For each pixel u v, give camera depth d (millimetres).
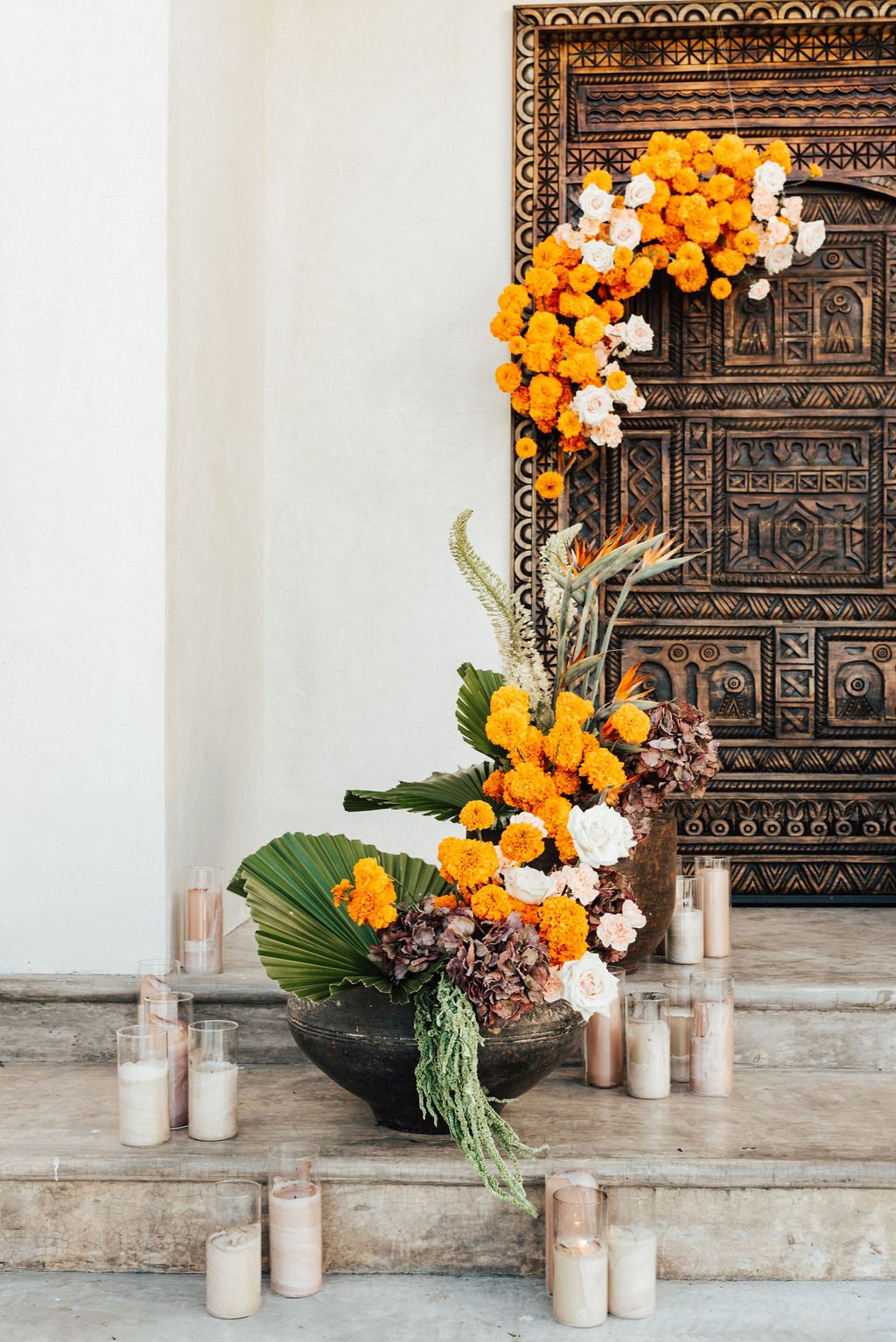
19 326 2566
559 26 3439
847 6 3416
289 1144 1922
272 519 3506
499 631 2346
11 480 2568
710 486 3512
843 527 3512
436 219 3475
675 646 3527
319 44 3498
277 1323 1804
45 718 2562
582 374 3238
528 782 2037
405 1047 1932
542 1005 1996
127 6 2547
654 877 2566
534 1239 1967
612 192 3492
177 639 2629
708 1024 2285
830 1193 1960
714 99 3490
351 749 3480
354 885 2094
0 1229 2000
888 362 3494
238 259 3182
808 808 3504
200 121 2801
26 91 2566
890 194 3457
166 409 2549
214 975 2547
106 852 2551
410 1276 1972
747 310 3508
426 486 3469
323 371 3500
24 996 2482
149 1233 1986
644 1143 2025
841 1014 2465
